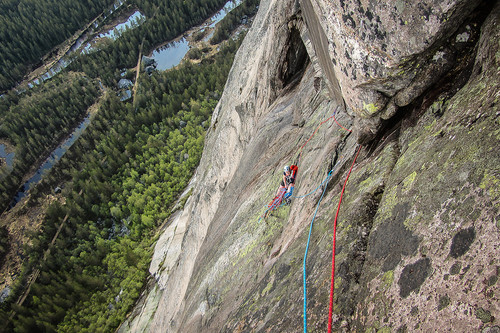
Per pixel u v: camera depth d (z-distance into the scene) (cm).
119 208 5197
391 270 348
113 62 9512
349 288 404
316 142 866
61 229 5638
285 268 602
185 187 4934
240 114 1628
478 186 300
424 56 441
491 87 360
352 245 443
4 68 10281
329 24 516
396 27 420
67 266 4906
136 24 11344
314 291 451
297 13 1090
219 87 6994
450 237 300
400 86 485
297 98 1218
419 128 474
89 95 8800
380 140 587
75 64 9819
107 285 4197
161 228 4381
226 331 661
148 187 5125
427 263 309
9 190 7006
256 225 937
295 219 739
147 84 7881
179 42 9956
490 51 387
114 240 4844
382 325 319
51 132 8131
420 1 390
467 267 271
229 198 1428
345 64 529
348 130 732
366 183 525
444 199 330
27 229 6138
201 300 1016
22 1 12538
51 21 11300
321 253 500
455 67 450
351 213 491
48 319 4081
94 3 12388
